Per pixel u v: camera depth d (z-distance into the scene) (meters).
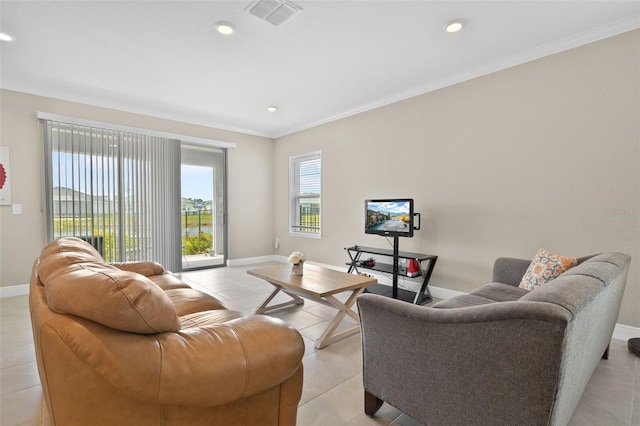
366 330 1.55
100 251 4.16
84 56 2.97
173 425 1.01
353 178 4.62
